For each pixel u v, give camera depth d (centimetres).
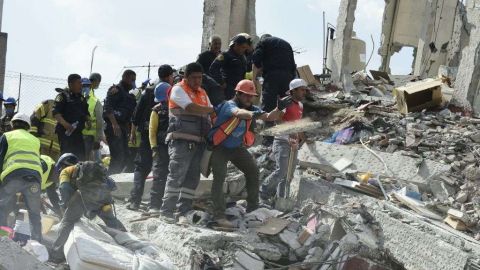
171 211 855
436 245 752
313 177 972
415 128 1095
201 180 947
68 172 806
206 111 837
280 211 930
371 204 872
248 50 1112
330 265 807
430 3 2030
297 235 848
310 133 1137
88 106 1111
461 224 819
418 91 1170
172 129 852
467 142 1026
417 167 942
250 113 826
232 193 968
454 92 1220
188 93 845
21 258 626
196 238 786
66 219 793
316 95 1406
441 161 966
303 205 924
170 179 851
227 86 1062
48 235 861
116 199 993
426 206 871
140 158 936
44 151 1091
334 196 909
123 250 741
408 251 789
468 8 1229
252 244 824
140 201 934
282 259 830
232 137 856
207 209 913
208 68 1104
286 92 1072
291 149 950
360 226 838
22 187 795
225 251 799
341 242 818
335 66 1650
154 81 955
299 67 1561
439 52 2064
